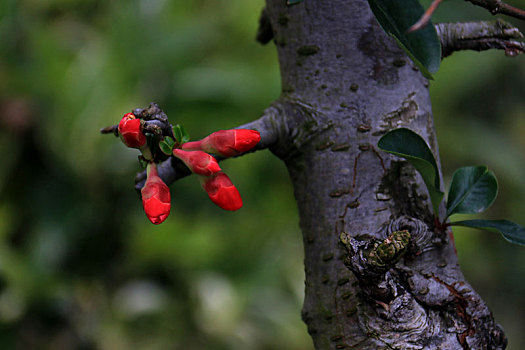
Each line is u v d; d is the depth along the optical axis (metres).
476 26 0.60
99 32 1.41
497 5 0.56
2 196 1.29
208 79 1.32
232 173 1.41
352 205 0.59
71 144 1.30
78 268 1.33
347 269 0.58
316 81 0.59
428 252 0.58
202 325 1.33
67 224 1.31
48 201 1.32
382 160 0.59
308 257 0.60
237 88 1.33
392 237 0.56
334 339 0.58
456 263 0.59
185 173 0.58
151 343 1.32
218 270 1.37
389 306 0.57
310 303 0.59
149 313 1.32
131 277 1.34
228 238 1.38
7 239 1.31
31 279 1.28
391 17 0.55
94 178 1.32
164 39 1.33
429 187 0.58
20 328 1.29
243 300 1.35
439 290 0.58
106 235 1.34
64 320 1.32
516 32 0.60
